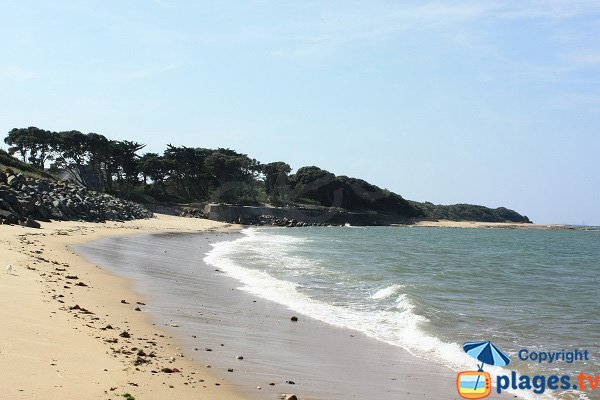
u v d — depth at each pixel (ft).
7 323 40.60
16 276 62.44
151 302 63.31
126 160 443.32
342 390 37.27
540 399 37.81
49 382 30.07
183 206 425.69
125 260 105.09
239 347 46.47
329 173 577.43
